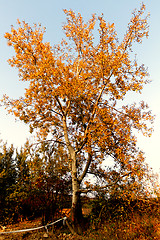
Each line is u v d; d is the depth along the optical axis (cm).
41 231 1141
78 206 1195
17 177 2092
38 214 1848
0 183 1941
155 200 1200
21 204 1788
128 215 1152
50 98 1415
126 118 1331
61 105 1479
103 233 983
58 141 1441
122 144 1320
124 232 948
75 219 1132
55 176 1339
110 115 1289
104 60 1261
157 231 905
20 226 1464
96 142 1206
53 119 1527
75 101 1382
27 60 1470
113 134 1316
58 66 1406
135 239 857
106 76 1345
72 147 1373
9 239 1038
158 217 1084
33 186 1388
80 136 1288
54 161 1405
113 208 1233
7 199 1769
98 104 1402
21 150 2339
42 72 1322
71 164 1377
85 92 1292
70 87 1282
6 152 2373
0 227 1538
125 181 1129
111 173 1338
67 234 1054
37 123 1491
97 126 1191
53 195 1257
